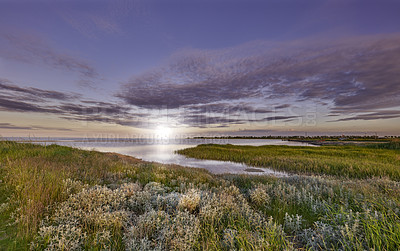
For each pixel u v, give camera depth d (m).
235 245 3.23
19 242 3.17
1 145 13.91
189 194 5.22
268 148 39.78
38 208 4.14
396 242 2.67
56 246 3.04
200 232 3.66
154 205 5.04
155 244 3.20
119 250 3.17
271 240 3.06
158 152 34.44
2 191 5.45
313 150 32.53
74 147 19.56
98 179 7.74
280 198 5.97
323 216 4.29
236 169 18.23
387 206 4.18
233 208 4.74
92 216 3.96
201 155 28.67
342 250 2.88
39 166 8.11
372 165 16.06
